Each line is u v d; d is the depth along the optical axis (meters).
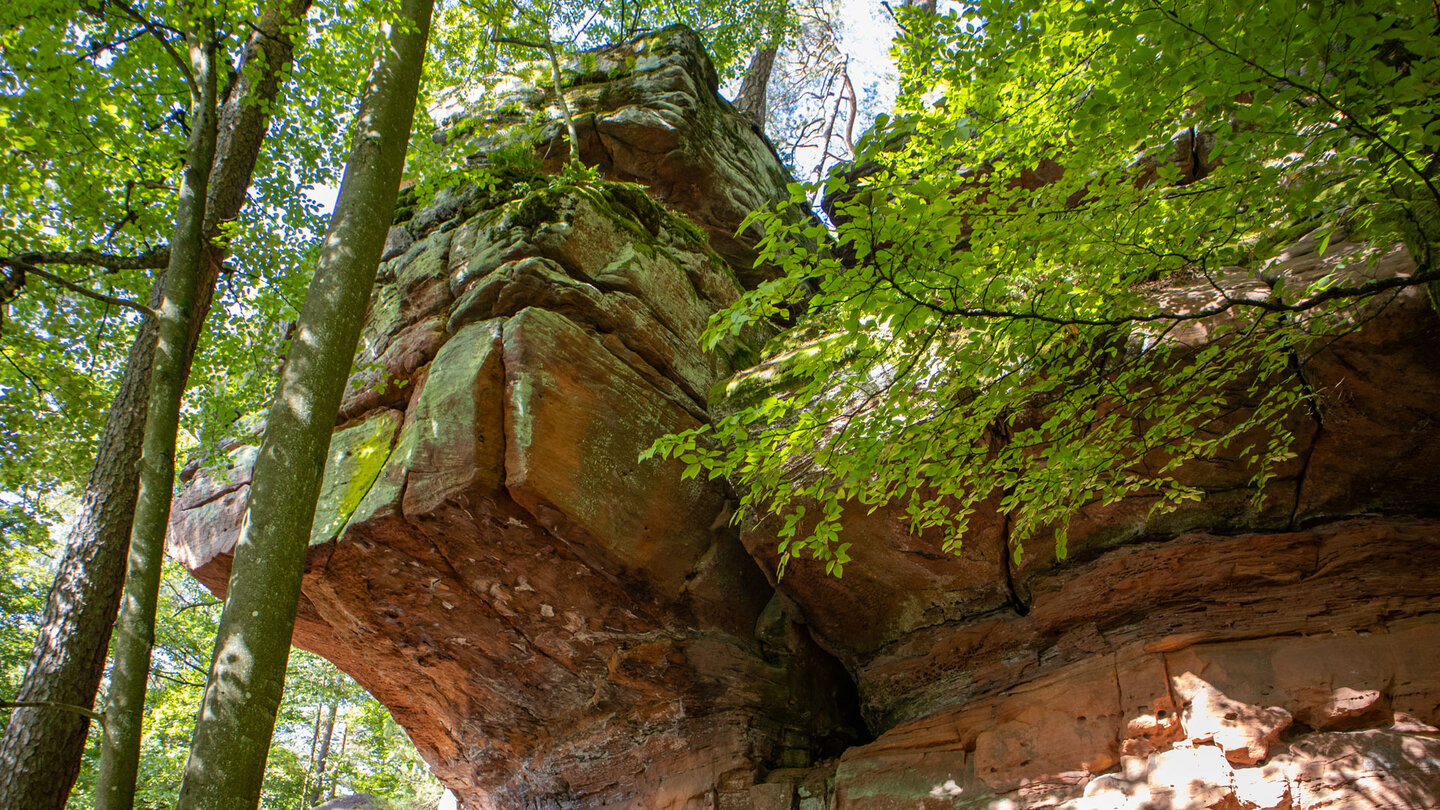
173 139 9.29
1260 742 7.35
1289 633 7.88
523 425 8.83
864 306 5.51
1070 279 6.48
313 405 5.30
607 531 9.20
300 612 11.05
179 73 9.23
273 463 5.08
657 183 13.64
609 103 13.85
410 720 12.64
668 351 10.45
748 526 9.62
